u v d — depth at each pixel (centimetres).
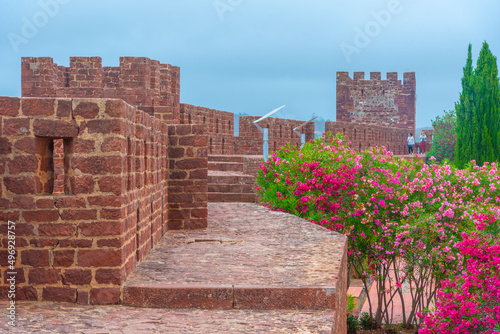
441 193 1847
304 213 1916
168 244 1112
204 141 1297
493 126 3622
